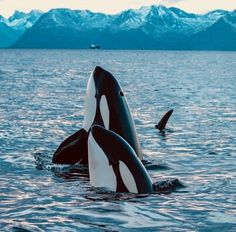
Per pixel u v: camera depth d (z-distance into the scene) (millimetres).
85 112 43469
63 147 43438
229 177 41938
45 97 127875
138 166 35281
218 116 90062
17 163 47969
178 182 38438
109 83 42344
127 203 32562
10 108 99688
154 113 94812
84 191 36188
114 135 35625
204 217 30078
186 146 59062
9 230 27703
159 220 29359
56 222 29062
